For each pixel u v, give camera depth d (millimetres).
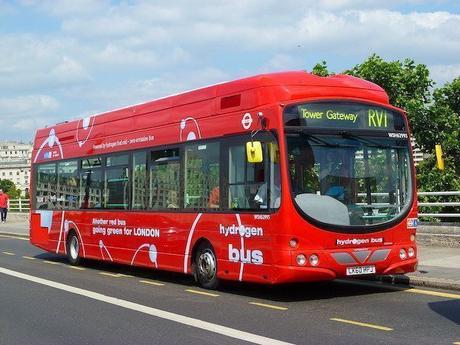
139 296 10469
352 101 9867
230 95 10430
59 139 16656
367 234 9578
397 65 20172
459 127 19297
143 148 12828
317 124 9547
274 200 9328
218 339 7242
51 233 16703
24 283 12312
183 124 11602
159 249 12148
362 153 9805
